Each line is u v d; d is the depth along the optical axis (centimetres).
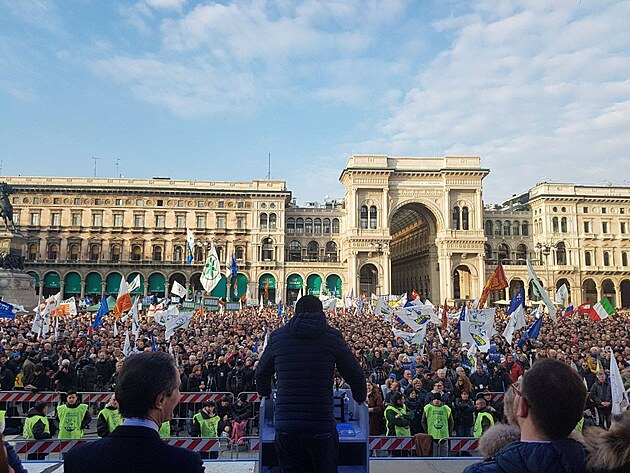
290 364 663
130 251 10406
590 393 1709
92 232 10356
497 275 3136
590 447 379
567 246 10994
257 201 10738
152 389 415
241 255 10612
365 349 2781
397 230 13250
